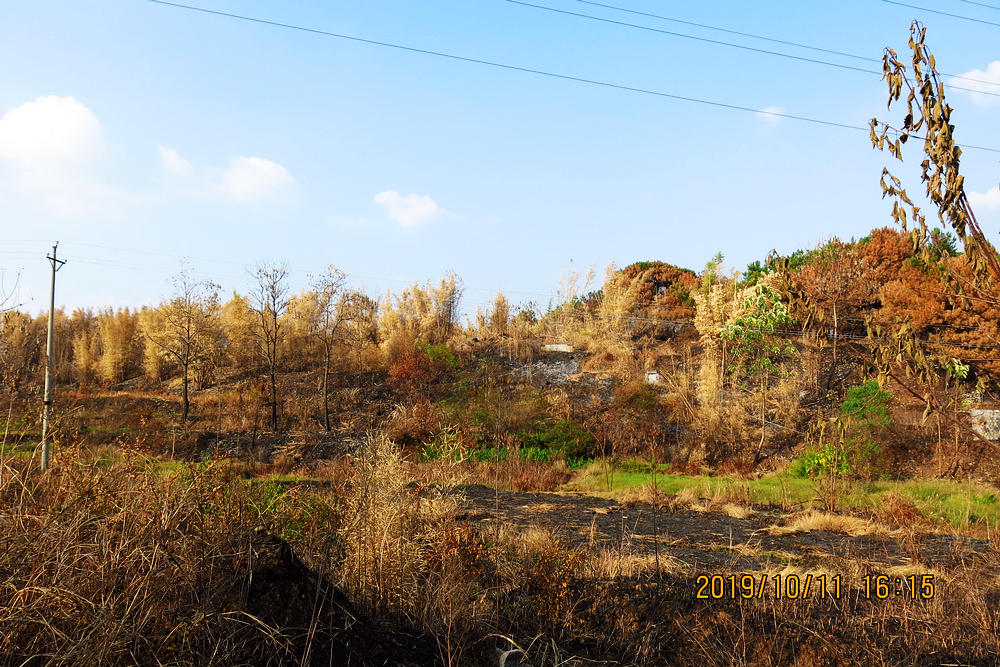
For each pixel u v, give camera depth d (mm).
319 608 4836
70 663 3855
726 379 29141
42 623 4023
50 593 4070
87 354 40812
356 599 5957
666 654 5863
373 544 6312
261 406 31453
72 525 4711
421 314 39750
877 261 30656
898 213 4391
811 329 4828
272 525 6047
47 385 22312
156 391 35625
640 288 41406
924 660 5660
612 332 36562
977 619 6395
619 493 17828
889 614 6523
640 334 37188
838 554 10484
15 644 3871
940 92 3955
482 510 14250
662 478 21609
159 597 4324
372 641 5027
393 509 6863
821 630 6086
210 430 27141
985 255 3922
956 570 7941
